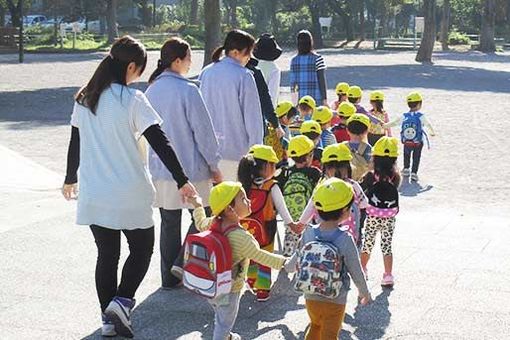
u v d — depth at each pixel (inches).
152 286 309.1
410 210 463.2
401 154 657.0
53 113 927.0
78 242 370.6
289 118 415.5
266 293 291.1
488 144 710.5
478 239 383.6
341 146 285.6
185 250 221.8
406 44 2834.6
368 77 1413.6
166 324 268.7
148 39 2711.6
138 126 243.1
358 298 292.4
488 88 1248.8
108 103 243.3
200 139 292.5
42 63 1811.0
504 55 2405.3
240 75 317.4
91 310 281.4
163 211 298.2
